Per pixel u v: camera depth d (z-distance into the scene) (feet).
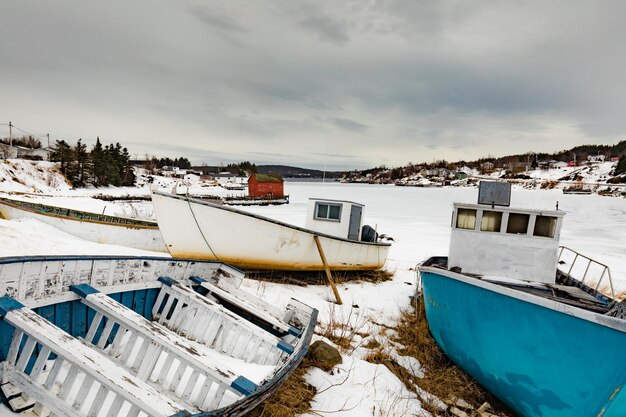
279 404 12.46
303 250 27.78
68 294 11.75
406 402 14.33
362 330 20.72
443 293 16.29
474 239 18.25
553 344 11.82
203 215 24.71
